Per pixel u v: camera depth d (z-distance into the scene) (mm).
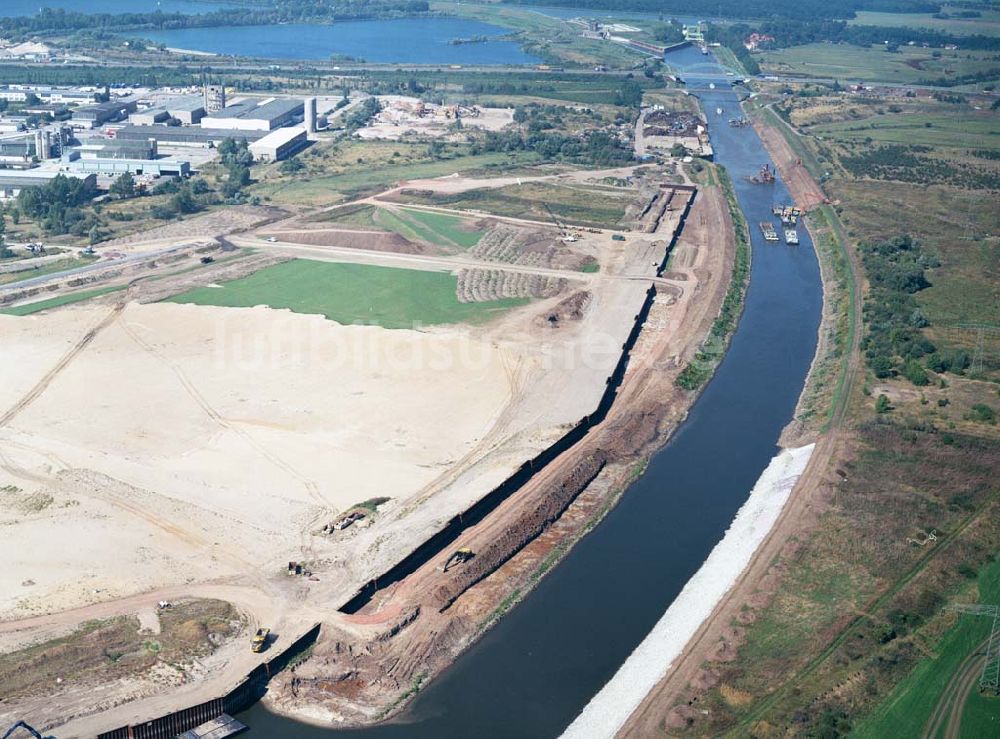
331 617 160625
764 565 173625
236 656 152250
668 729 138625
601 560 181625
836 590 166250
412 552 174000
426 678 152000
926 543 178750
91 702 142500
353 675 151750
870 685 144875
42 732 137000
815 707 140250
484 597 169625
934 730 137125
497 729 143000
